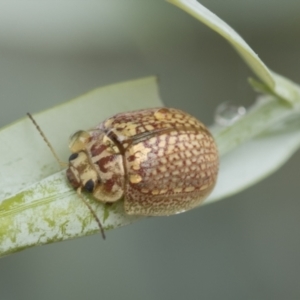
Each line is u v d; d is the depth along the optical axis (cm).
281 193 15
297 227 15
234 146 13
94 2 15
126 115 12
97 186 12
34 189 12
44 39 15
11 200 12
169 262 15
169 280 15
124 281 15
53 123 12
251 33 15
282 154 13
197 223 15
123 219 12
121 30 15
